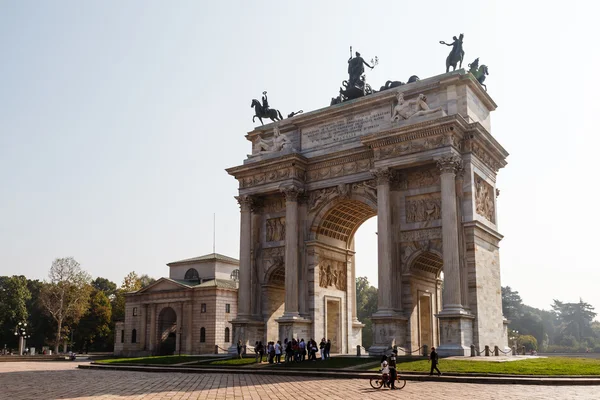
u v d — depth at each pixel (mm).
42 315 186250
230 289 125625
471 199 63906
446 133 63781
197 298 125188
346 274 81812
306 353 70625
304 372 53688
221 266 138125
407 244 67188
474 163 66250
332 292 78312
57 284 163250
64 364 98125
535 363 52250
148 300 132500
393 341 62875
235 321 76625
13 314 179375
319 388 41156
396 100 72188
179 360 70938
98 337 190125
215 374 57531
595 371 46531
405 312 66125
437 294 73875
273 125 83000
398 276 66562
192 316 124875
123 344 136250
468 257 62906
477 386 41031
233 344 76312
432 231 65875
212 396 36719
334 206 75312
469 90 69000
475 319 61250
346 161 74125
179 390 41000
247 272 78000
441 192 63188
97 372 65250
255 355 72375
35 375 61500
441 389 39156
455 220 62188
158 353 130750
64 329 171500
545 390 37875
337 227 80000
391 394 36531
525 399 32688
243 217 79438
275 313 80125
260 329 77938
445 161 63188
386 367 40812
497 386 40844
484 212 68125
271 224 80312
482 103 73188
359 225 82750
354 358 60781
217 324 121625
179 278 142375
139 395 37875
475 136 65562
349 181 73125
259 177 79062
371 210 79000
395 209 68000
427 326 71188
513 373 45312
